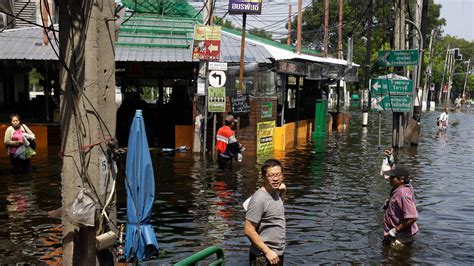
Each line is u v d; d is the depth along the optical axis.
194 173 13.93
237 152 14.60
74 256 5.67
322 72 25.28
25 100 24.66
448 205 10.81
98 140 5.69
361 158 17.86
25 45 18.88
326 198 11.27
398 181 7.80
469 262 7.15
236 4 17.16
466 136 27.86
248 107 17.86
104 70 5.82
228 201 10.67
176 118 23.59
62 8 5.54
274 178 5.59
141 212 6.75
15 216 9.27
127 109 23.89
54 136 19.48
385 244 7.93
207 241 7.98
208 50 16.95
